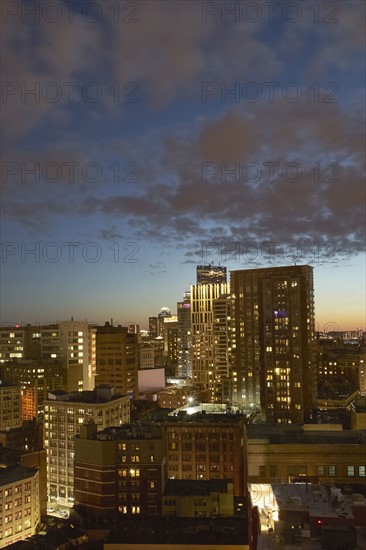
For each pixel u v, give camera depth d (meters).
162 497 182.25
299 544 61.16
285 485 79.62
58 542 169.00
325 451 124.44
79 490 193.38
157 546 139.25
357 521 66.56
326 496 73.69
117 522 161.12
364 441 126.94
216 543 139.12
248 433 138.38
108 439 192.75
